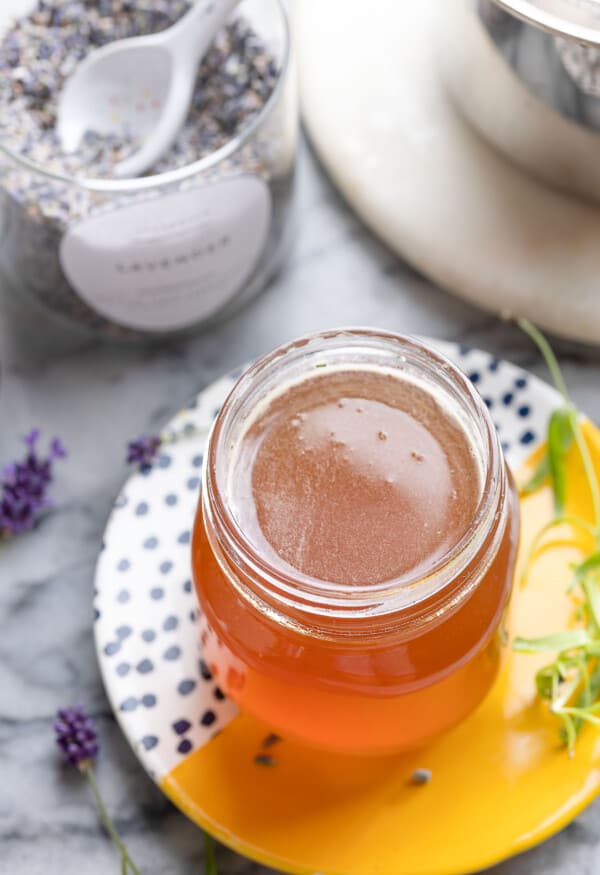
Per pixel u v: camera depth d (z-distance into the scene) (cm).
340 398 42
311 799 44
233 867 45
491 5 47
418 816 44
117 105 51
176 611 46
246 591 39
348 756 45
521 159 52
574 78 46
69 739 46
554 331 52
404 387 42
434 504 40
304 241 55
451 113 55
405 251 53
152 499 48
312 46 57
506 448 48
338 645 39
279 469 41
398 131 55
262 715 43
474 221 53
